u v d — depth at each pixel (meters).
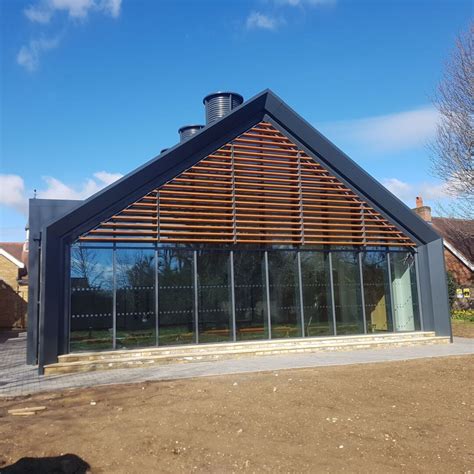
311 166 15.73
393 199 15.86
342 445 5.63
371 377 9.65
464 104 23.34
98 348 12.77
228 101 18.75
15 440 6.13
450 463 5.08
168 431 6.30
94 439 6.08
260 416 6.84
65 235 12.71
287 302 14.87
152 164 13.39
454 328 20.20
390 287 16.23
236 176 14.53
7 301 28.02
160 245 13.76
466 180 24.00
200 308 13.91
